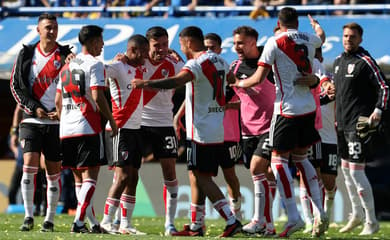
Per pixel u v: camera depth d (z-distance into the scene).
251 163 32.62
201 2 52.94
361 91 36.19
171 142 33.25
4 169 51.72
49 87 32.41
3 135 55.94
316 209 30.06
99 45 31.11
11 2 57.00
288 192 29.77
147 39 32.81
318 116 34.97
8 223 38.47
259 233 32.41
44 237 27.48
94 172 31.25
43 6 56.25
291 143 29.62
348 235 35.66
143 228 37.81
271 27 49.53
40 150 32.59
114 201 32.12
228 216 29.72
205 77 29.77
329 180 36.22
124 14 53.47
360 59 36.00
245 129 33.09
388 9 48.75
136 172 32.69
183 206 48.72
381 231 38.66
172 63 33.66
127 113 31.97
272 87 32.50
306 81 29.34
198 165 29.91
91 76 30.34
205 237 29.41
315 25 34.72
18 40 51.31
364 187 36.53
